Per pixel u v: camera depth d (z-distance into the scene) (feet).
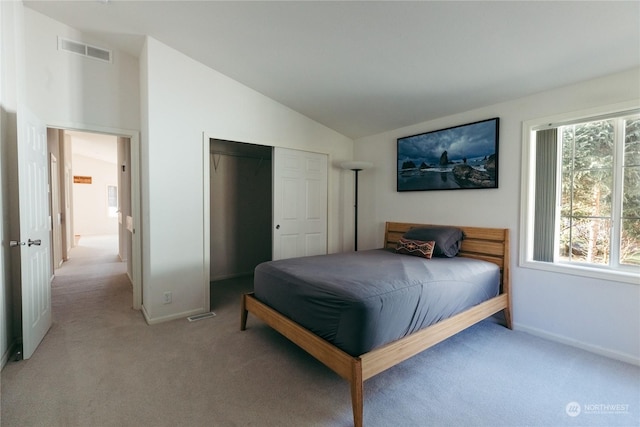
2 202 7.82
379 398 6.30
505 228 10.00
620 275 7.83
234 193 16.52
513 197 9.84
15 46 8.55
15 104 8.55
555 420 5.68
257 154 16.30
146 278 10.52
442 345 8.65
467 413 5.87
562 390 6.58
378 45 8.33
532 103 9.43
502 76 8.82
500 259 9.96
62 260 19.65
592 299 8.31
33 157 8.26
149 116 9.80
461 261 9.71
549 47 7.36
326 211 14.57
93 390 6.42
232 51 9.81
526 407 6.04
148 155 9.84
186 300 10.71
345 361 5.77
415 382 6.86
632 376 7.11
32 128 8.20
